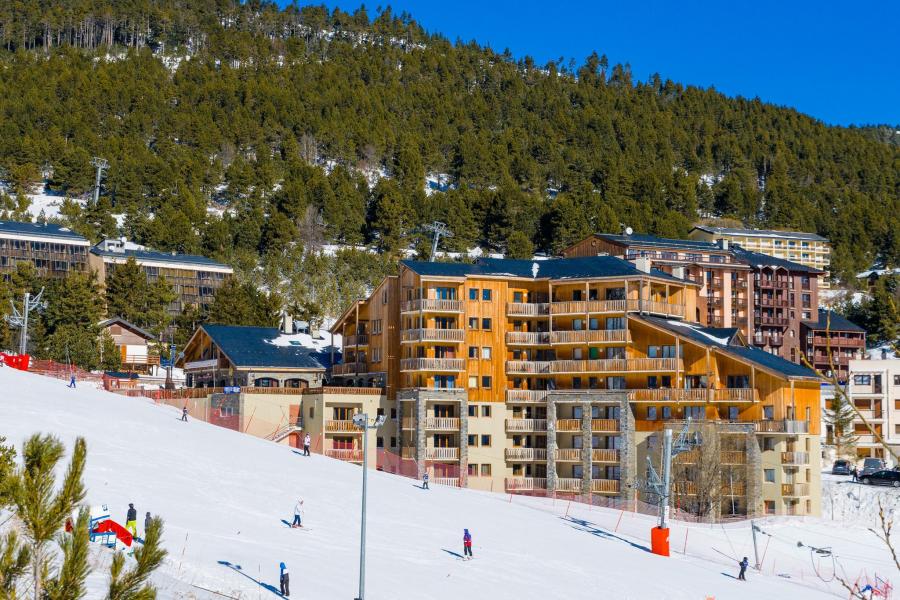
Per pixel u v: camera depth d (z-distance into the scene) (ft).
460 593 176.76
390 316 386.11
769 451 340.39
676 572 226.99
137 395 378.94
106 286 610.65
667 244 640.99
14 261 641.40
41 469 61.77
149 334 530.27
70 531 64.39
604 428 358.84
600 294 385.09
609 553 238.27
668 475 256.73
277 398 361.92
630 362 363.76
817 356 647.97
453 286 384.27
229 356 389.80
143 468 238.89
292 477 266.57
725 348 355.97
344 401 362.74
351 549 201.46
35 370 399.65
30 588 60.80
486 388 378.12
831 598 229.04
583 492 356.79
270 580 160.45
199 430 310.24
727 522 312.50
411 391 368.07
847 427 469.57
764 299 653.30
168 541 173.58
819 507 345.51
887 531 58.80
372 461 353.10
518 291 393.70
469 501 283.59
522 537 241.35
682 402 351.25
